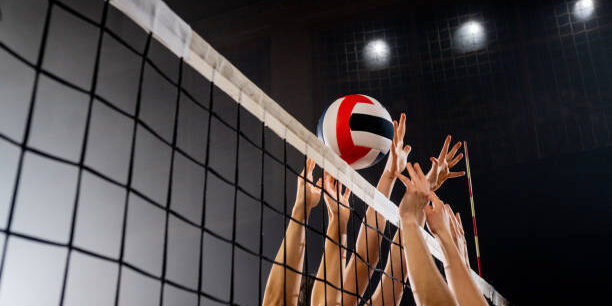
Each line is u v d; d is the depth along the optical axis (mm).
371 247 2031
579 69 7438
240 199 8180
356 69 8320
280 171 7902
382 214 2047
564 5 7809
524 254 6770
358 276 1959
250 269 7895
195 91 8922
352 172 1949
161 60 9180
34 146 9422
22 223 9172
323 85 8297
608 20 7531
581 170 6984
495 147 7383
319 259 7148
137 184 8883
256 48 8891
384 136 2201
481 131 7516
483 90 7730
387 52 8344
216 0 9000
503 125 7469
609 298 6305
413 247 1415
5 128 9477
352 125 2172
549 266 6641
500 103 7598
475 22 8141
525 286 6625
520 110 7488
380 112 2244
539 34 7773
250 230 7977
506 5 8086
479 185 7219
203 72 1430
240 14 8992
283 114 1701
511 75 7699
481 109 7633
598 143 7023
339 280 1855
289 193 7707
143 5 1237
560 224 6797
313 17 8656
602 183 6844
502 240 6891
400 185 7230
